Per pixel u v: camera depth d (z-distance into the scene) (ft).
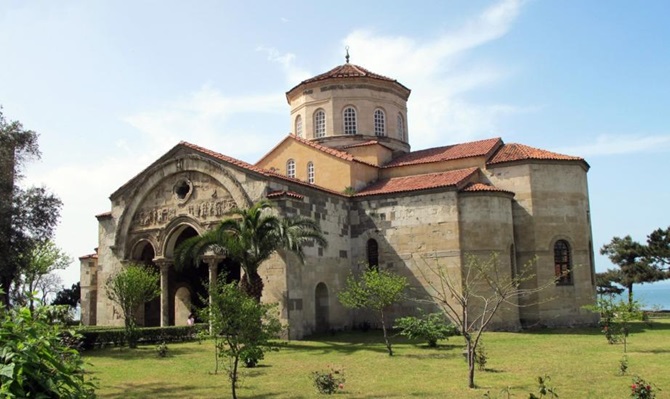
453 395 56.85
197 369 77.87
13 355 23.67
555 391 57.41
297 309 113.80
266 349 71.51
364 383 64.90
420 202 128.77
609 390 57.52
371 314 131.85
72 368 26.73
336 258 129.49
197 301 146.41
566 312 130.00
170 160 130.93
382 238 132.36
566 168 135.03
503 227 125.90
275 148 151.64
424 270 126.31
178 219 129.18
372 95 156.66
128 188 137.18
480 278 120.98
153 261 130.62
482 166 136.98
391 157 156.04
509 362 78.38
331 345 103.04
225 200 123.24
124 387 65.16
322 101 156.66
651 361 77.05
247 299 63.72
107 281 128.06
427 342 104.58
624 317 93.40
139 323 136.67
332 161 142.10
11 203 113.19
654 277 195.83
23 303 31.42
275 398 57.67
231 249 103.04
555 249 132.77
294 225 105.19
